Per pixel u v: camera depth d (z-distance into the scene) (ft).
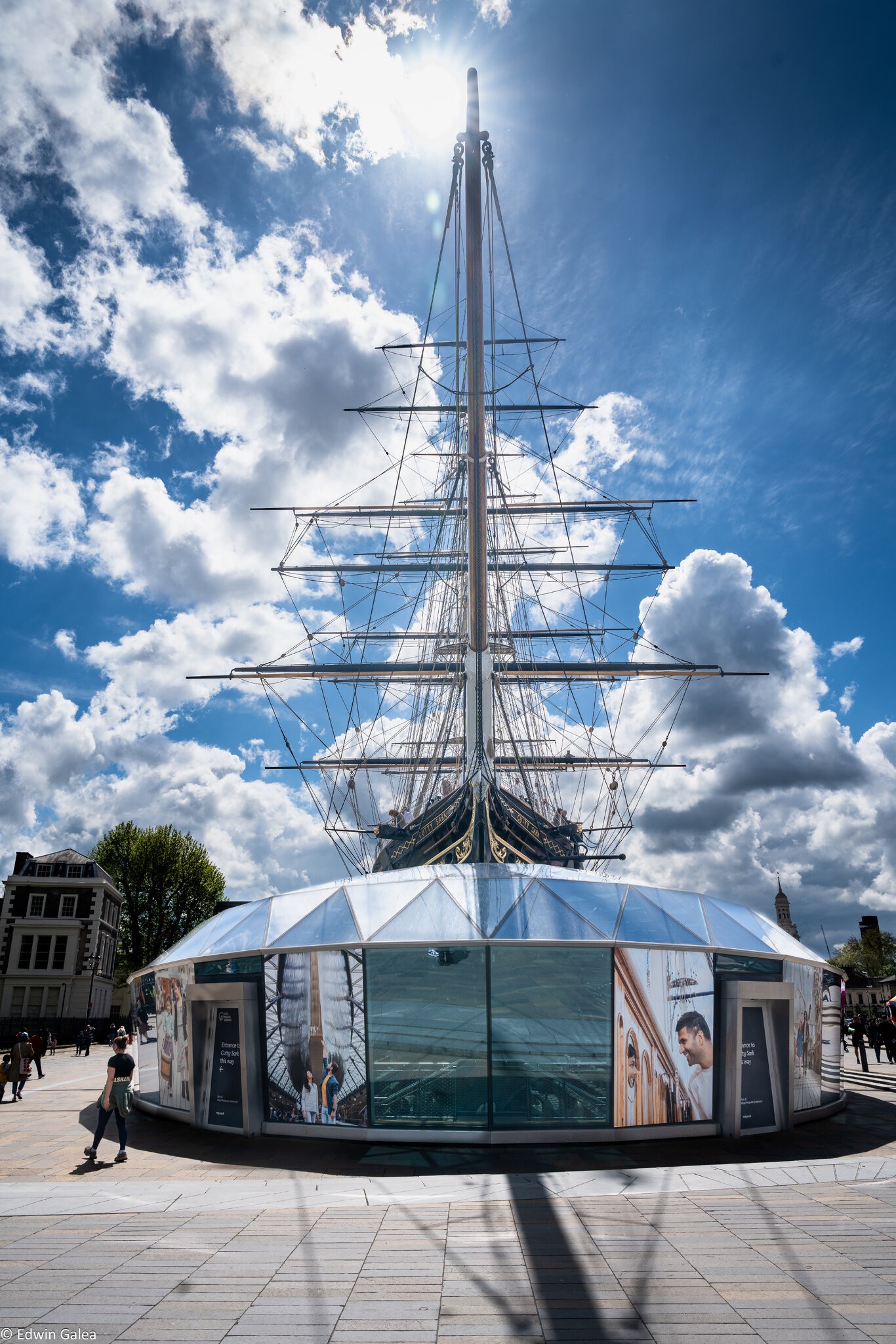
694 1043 43.16
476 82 67.36
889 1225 24.64
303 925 45.29
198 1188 30.40
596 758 130.41
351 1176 33.09
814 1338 16.76
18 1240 23.79
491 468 109.81
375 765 128.47
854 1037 79.82
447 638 124.77
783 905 311.88
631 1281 20.12
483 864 52.49
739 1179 30.76
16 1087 67.21
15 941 186.29
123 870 218.38
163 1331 17.24
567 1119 39.91
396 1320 17.85
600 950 42.11
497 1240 23.39
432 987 41.22
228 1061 45.29
